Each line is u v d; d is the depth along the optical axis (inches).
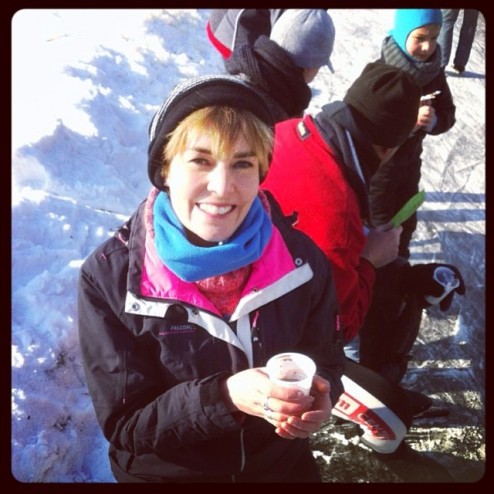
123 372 47.2
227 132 42.3
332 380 51.8
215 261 45.3
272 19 106.4
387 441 76.2
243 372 44.5
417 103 67.7
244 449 50.9
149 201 48.2
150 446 47.3
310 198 64.3
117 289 46.8
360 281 69.1
